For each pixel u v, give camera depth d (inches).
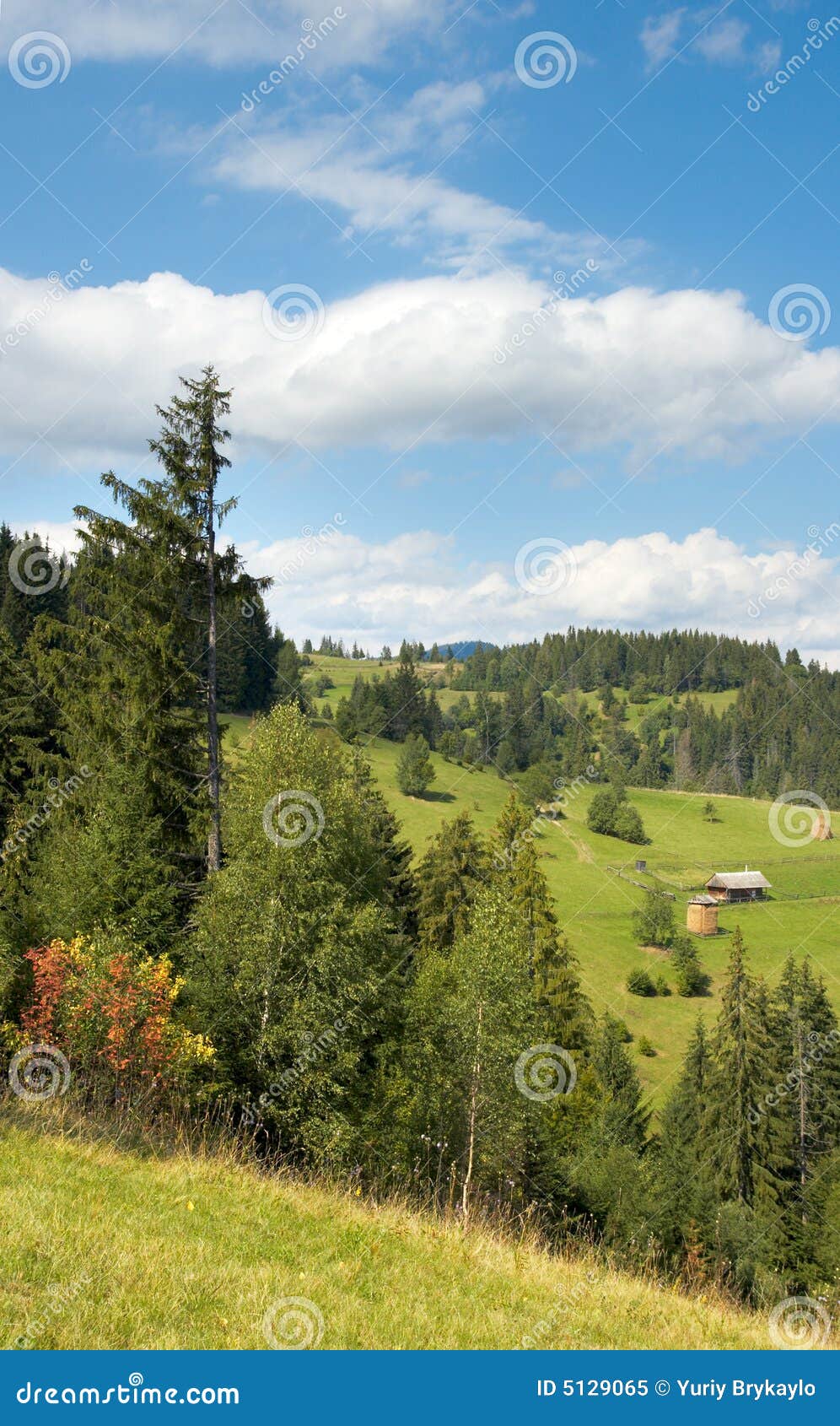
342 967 765.9
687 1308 374.9
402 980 1000.9
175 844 955.3
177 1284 285.9
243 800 866.1
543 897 1588.3
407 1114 804.6
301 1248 361.1
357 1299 304.8
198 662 1009.5
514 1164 876.6
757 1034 1530.5
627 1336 323.3
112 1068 600.4
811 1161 1493.6
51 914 800.3
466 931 1610.5
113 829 861.8
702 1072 1657.2
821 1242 1332.4
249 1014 757.9
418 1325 291.4
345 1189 521.7
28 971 686.5
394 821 1893.5
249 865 792.9
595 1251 475.2
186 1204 391.5
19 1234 303.0
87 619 975.6
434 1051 842.2
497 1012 805.2
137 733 949.8
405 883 1828.2
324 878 804.6
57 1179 390.6
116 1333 249.1
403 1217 454.3
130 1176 423.5
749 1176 1487.5
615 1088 1622.8
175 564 932.0
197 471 944.3
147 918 821.9
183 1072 609.3
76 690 988.6
